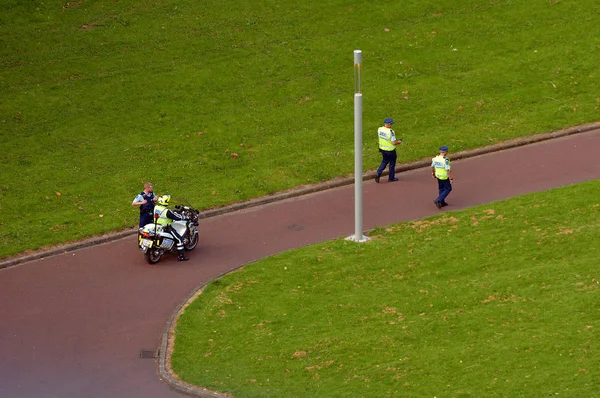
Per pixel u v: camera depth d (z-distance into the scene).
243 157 101.56
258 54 121.38
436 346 64.94
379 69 119.81
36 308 74.31
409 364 62.94
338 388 60.91
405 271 76.38
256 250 83.12
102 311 73.50
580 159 99.19
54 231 86.81
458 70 119.69
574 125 107.75
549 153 101.50
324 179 97.31
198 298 74.00
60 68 116.31
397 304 71.12
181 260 81.50
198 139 104.75
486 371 61.25
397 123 108.88
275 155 101.94
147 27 126.00
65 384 63.69
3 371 65.44
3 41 120.69
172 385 62.94
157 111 109.75
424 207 90.00
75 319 72.44
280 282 76.00
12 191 93.81
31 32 123.06
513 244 79.12
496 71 119.25
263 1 132.50
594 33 126.81
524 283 72.25
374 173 98.19
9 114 107.31
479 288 72.25
